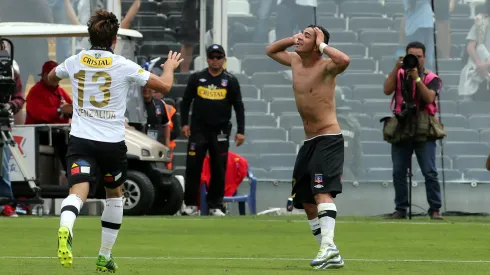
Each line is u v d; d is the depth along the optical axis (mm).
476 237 34344
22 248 28438
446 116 55969
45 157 47938
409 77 43719
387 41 57688
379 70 57312
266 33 57688
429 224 41438
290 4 57531
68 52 54094
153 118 50406
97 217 44219
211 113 48312
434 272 22703
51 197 47250
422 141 44594
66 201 20391
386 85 44688
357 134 55500
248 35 57781
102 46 21641
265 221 42438
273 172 55156
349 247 30375
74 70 21453
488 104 56219
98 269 21781
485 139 55719
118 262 24453
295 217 46750
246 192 54000
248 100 56719
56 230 35375
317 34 23828
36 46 54031
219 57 48312
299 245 30641
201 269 22734
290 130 56219
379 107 56219
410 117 44312
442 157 55312
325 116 23734
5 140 44750
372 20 57625
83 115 21250
